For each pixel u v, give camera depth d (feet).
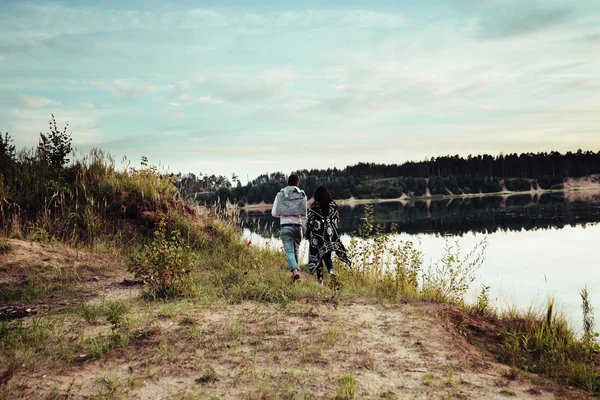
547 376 13.26
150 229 32.32
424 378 11.75
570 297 36.94
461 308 22.11
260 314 16.89
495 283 44.47
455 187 628.69
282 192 24.20
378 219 165.48
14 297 19.12
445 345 14.60
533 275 49.67
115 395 10.18
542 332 18.01
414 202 423.64
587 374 13.39
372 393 10.70
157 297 19.08
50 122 37.22
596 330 21.18
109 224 31.68
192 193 38.91
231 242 32.71
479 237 93.66
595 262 59.52
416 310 19.07
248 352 12.98
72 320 15.72
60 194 32.48
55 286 20.81
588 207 190.08
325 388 10.85
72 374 11.26
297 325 15.69
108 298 19.20
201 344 13.46
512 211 190.60
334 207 24.14
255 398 10.19
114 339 13.64
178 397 10.16
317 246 23.70
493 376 12.41
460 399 10.64
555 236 92.79
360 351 13.47
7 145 36.68
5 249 24.06
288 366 12.10
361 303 19.95
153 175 38.27
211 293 20.07
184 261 20.31
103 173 36.37
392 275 26.81
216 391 10.51
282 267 29.30
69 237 29.27
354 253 29.78
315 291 21.48
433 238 91.97
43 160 36.47
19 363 11.77
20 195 31.94
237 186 467.11
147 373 11.39
